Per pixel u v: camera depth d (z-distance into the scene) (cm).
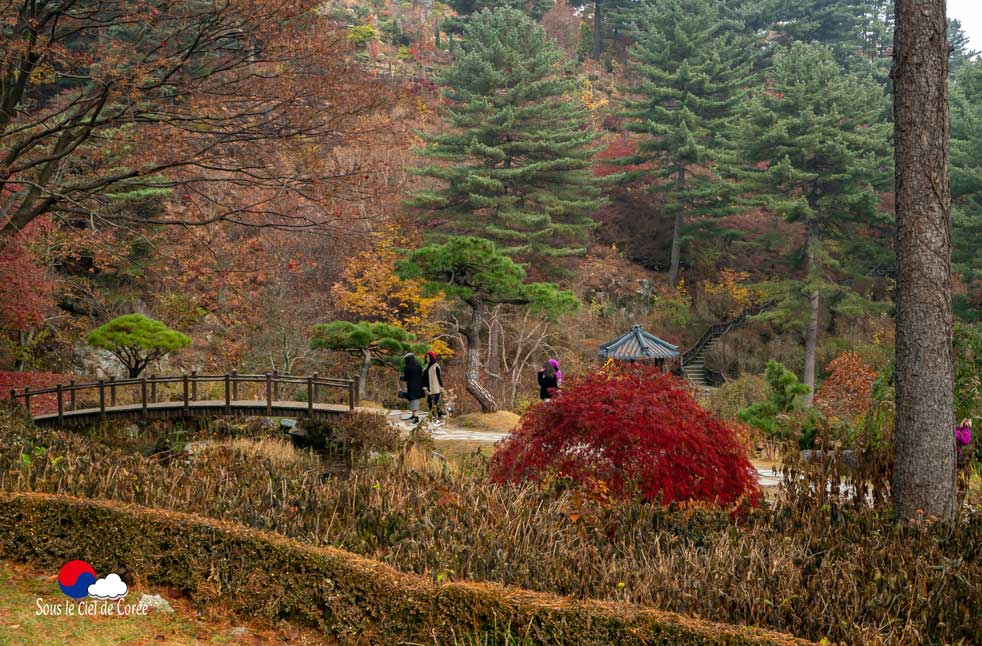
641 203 4988
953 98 4006
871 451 804
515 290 2042
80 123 1354
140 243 1986
